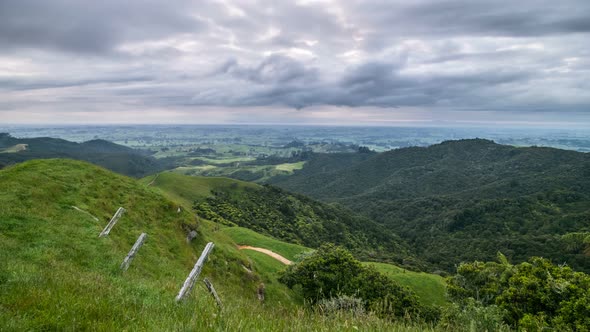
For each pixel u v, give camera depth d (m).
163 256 20.92
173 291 10.89
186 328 5.53
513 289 23.20
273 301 28.28
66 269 11.68
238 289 25.31
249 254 47.91
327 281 33.72
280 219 117.81
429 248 147.62
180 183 122.12
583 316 18.20
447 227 165.12
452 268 110.56
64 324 5.61
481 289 30.66
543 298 21.09
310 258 38.28
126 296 8.10
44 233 15.23
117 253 15.72
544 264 25.06
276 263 48.12
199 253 25.78
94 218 19.77
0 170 22.53
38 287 7.29
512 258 107.62
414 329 6.59
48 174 23.27
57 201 20.27
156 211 26.41
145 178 129.38
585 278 21.88
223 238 34.22
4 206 16.88
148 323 5.95
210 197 115.88
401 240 159.88
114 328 5.62
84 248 14.95
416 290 56.88
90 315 6.09
